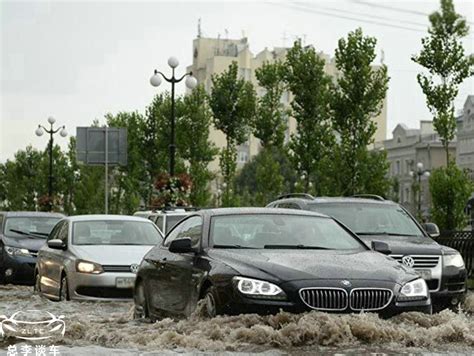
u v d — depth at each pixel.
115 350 10.38
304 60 44.28
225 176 52.66
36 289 22.05
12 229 27.86
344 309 11.07
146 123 62.53
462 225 31.64
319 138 44.12
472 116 101.94
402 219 19.45
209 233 12.93
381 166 37.88
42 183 79.75
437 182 31.81
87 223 21.05
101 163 51.78
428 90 32.97
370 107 38.12
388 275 11.54
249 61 138.88
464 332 10.87
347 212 19.39
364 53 38.19
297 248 12.73
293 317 10.77
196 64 146.88
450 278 17.52
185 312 12.60
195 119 55.12
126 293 19.14
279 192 53.09
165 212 27.44
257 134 52.09
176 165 55.25
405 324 11.08
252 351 10.07
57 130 60.38
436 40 32.91
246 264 11.55
